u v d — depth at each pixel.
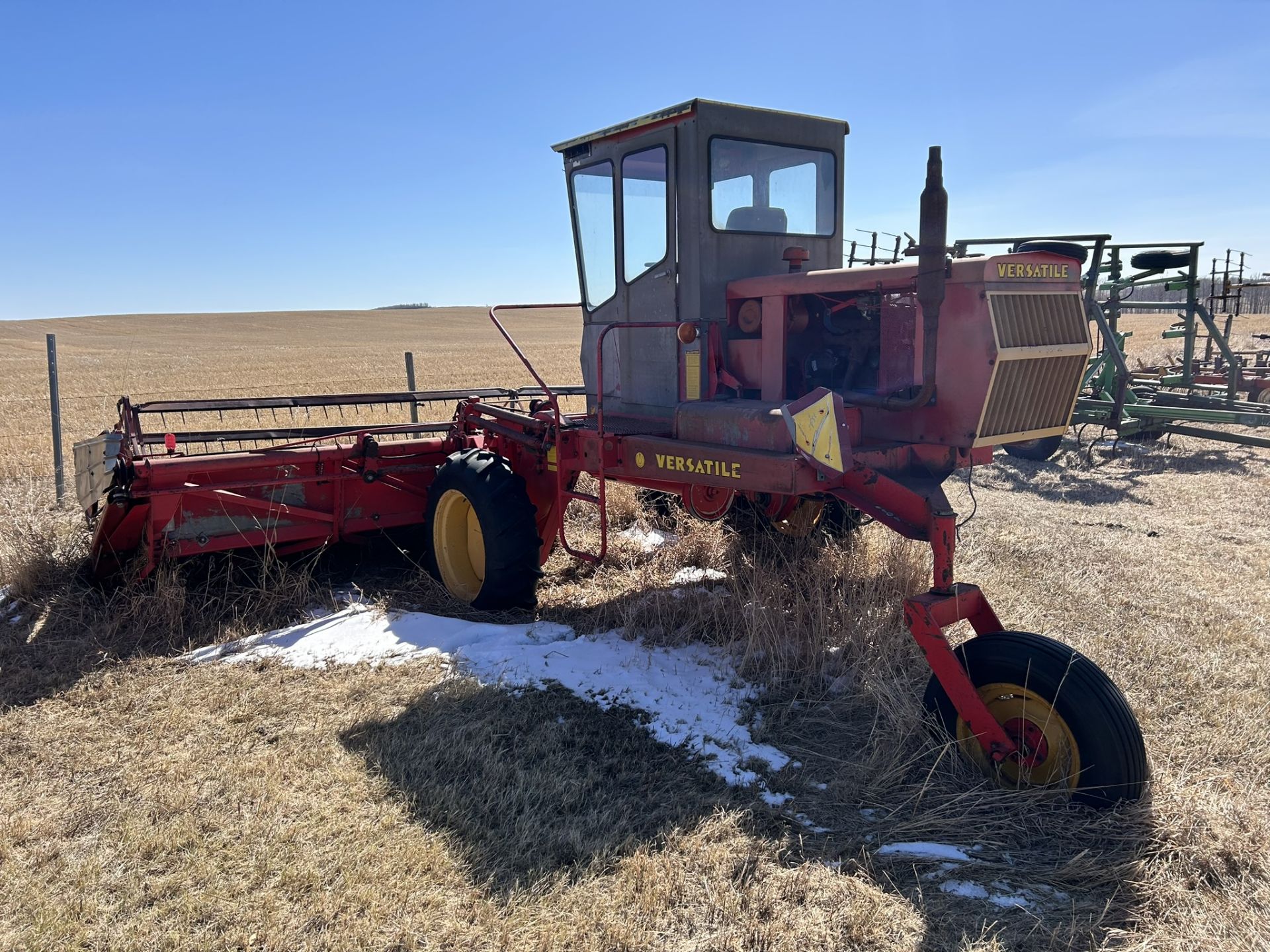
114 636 4.97
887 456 4.26
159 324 79.19
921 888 2.78
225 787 3.39
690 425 4.61
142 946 2.53
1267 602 5.35
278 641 4.95
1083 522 7.35
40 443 12.21
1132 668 4.32
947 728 3.54
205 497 5.45
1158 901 2.67
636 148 5.39
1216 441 11.41
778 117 5.30
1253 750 3.56
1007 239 9.66
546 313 95.19
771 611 4.73
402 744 3.70
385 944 2.52
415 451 6.13
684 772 3.49
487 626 5.04
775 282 4.87
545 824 3.11
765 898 2.71
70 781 3.48
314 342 59.69
